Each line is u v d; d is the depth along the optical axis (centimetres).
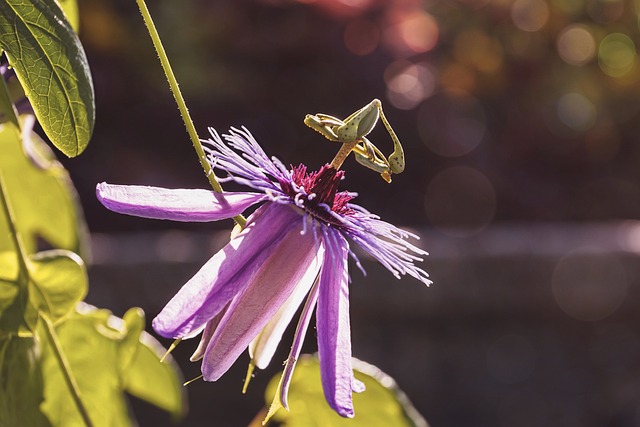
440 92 174
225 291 43
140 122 169
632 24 188
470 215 173
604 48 188
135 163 166
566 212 178
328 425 56
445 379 124
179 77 167
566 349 126
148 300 117
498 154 179
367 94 164
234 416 123
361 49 162
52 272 51
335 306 45
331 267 45
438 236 124
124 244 120
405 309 121
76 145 46
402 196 171
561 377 126
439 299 121
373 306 120
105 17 167
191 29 166
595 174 183
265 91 167
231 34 164
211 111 168
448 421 124
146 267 117
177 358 121
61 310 51
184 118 47
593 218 180
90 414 55
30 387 53
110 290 116
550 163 182
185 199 44
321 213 46
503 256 121
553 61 183
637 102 186
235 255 44
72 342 55
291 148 167
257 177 46
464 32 179
